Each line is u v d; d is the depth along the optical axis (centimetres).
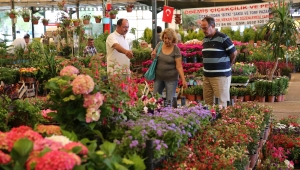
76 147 187
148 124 291
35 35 2639
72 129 277
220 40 545
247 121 458
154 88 576
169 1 1372
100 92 293
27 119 321
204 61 562
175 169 274
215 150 334
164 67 562
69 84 271
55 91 274
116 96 310
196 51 899
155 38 926
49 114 280
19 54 1096
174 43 562
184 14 1118
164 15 918
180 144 309
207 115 402
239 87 885
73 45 1132
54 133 251
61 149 186
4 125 307
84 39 1184
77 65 715
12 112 317
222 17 1035
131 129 284
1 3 2014
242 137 390
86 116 268
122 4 2067
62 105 278
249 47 1102
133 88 349
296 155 541
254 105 579
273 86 848
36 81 910
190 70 885
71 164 167
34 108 329
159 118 334
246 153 382
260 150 476
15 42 1194
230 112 489
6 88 445
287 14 891
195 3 1416
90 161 192
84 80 264
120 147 257
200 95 873
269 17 995
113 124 300
